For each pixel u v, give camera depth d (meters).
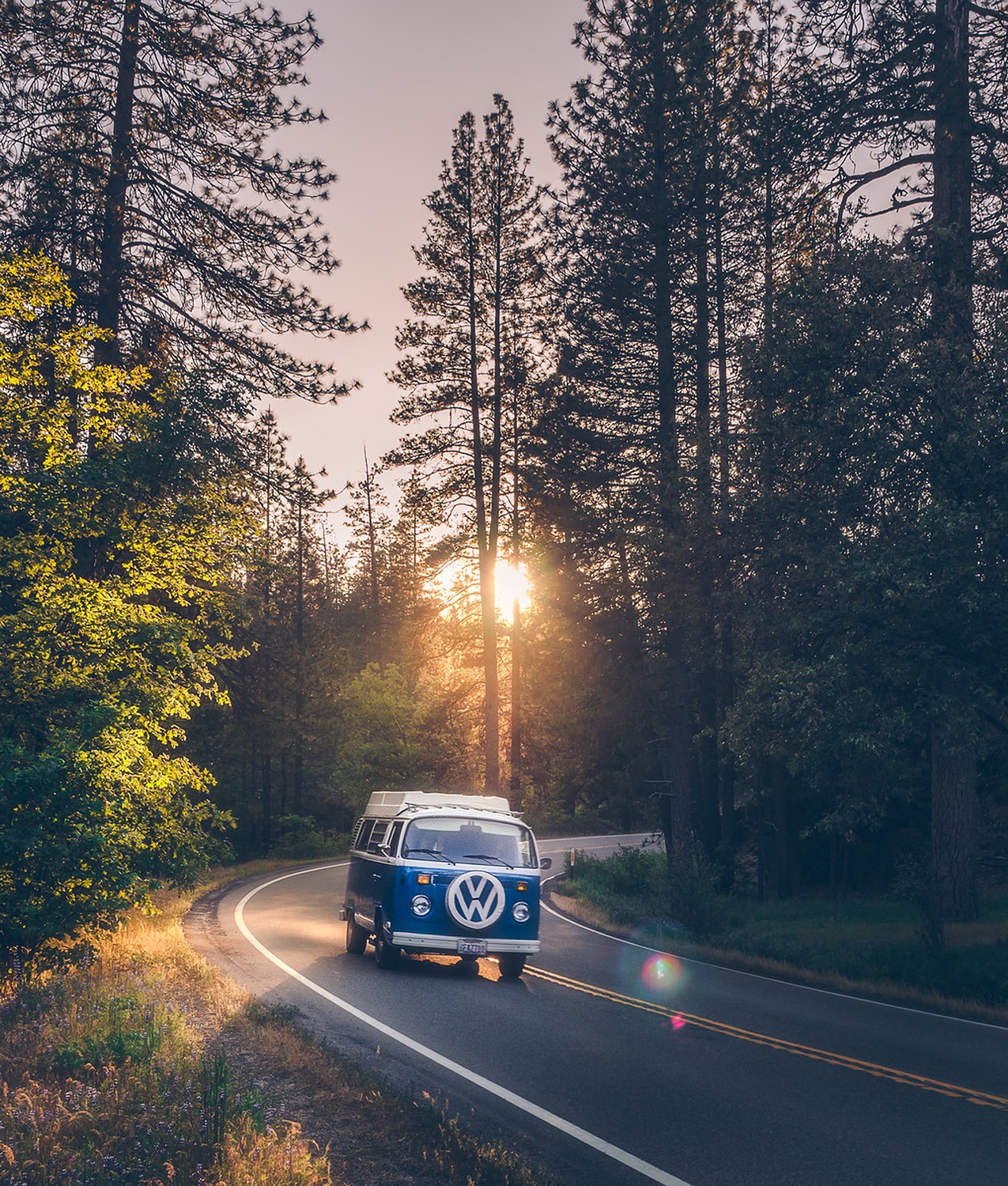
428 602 37.69
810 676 13.39
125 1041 8.07
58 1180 5.36
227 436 16.66
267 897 25.23
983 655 12.70
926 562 12.55
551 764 43.25
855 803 17.41
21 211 18.08
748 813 33.00
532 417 34.47
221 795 45.56
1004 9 18.45
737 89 28.36
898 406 13.89
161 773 13.40
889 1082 8.81
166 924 18.00
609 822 63.72
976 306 15.02
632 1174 6.32
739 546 17.33
